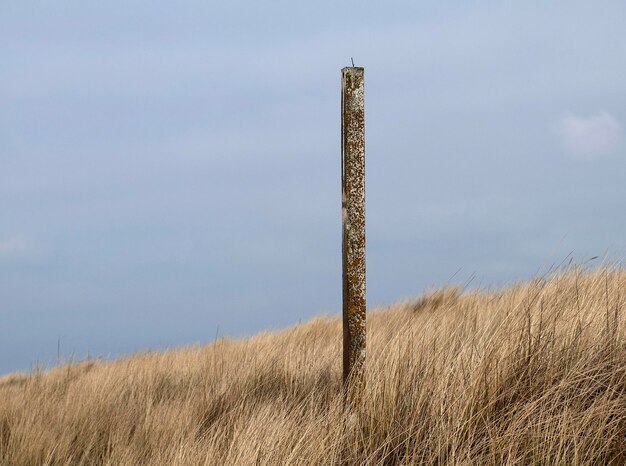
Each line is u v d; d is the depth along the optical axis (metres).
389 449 4.00
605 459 3.37
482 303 6.87
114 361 10.88
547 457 3.32
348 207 4.59
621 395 3.76
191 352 10.93
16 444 5.69
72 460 5.49
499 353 4.21
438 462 3.70
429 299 11.09
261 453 4.14
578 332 4.30
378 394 4.37
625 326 4.36
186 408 6.18
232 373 7.33
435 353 4.66
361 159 4.60
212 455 4.35
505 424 3.72
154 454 5.01
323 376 6.62
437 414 4.05
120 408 6.63
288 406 5.38
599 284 5.39
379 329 7.62
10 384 9.89
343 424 4.32
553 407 3.63
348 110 4.59
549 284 5.30
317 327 11.19
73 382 8.72
